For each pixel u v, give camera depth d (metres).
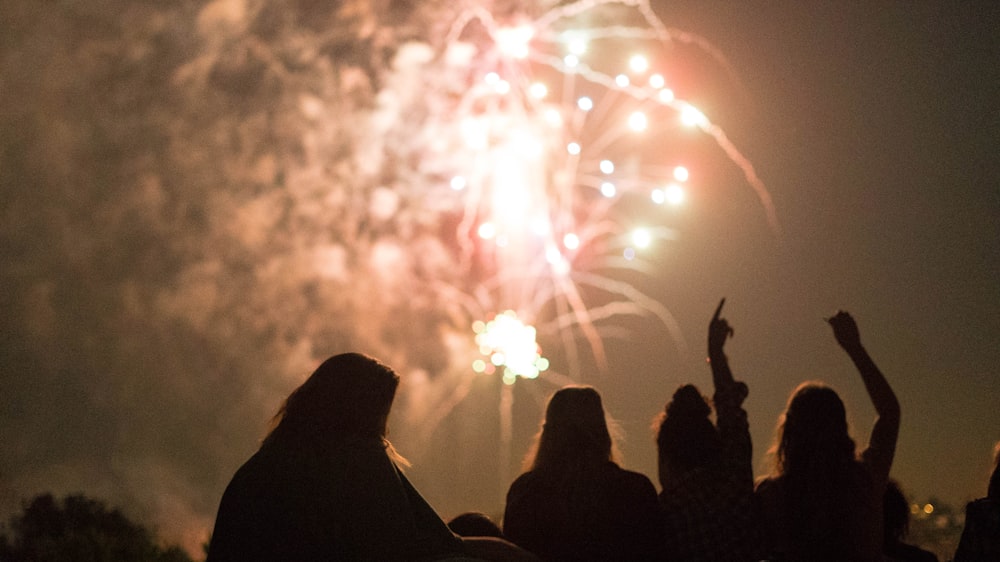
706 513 3.73
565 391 3.88
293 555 3.07
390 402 3.39
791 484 3.78
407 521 3.14
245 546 3.10
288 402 3.38
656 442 4.01
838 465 3.76
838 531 3.70
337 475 3.16
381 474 3.19
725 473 3.76
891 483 4.51
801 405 3.85
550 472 3.79
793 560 3.73
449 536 3.19
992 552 3.79
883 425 4.11
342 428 3.26
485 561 3.12
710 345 3.97
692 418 3.91
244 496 3.17
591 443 3.78
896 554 4.45
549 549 3.67
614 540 3.63
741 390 3.86
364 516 3.11
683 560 3.74
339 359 3.40
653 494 3.74
